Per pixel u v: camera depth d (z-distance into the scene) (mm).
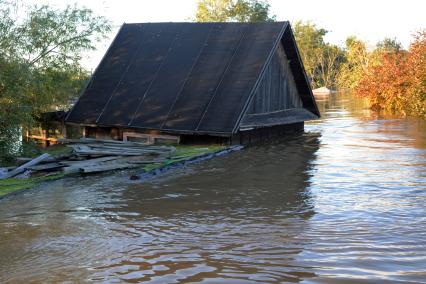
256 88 20266
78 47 21281
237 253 7605
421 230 8609
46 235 8852
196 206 10867
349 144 20625
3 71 16672
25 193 12805
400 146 19578
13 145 17531
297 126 25766
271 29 22219
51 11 20141
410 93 30297
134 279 6695
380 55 46219
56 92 21844
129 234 8781
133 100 21891
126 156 16312
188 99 20797
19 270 7168
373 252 7496
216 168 15703
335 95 65688
